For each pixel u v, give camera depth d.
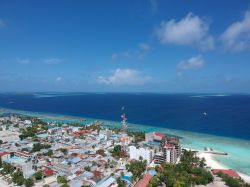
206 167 198.50
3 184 165.50
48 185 156.25
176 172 175.62
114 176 174.88
